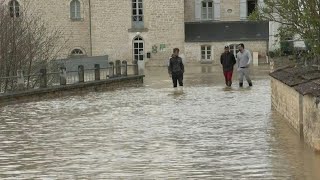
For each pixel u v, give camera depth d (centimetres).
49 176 1145
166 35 5791
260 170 1155
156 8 5766
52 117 1986
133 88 3238
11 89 2627
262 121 1775
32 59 3066
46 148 1428
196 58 5816
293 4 1773
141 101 2462
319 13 1678
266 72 4347
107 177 1125
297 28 1814
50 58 4241
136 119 1892
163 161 1253
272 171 1144
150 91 2986
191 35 5847
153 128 1695
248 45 5753
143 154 1330
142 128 1700
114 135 1588
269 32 5716
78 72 3075
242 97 2506
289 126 1661
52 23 5856
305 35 1786
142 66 4169
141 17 5800
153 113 2034
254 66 5219
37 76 2805
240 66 3036
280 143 1422
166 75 4447
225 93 2720
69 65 3966
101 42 5822
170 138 1527
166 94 2770
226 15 5969
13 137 1594
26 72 2955
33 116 2022
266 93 2666
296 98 1524
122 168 1196
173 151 1357
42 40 4941
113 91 3052
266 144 1414
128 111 2109
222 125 1722
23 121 1898
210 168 1179
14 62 2888
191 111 2059
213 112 2017
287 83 1620
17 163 1269
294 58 2178
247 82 3344
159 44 5791
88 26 5888
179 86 3175
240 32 5819
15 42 2927
